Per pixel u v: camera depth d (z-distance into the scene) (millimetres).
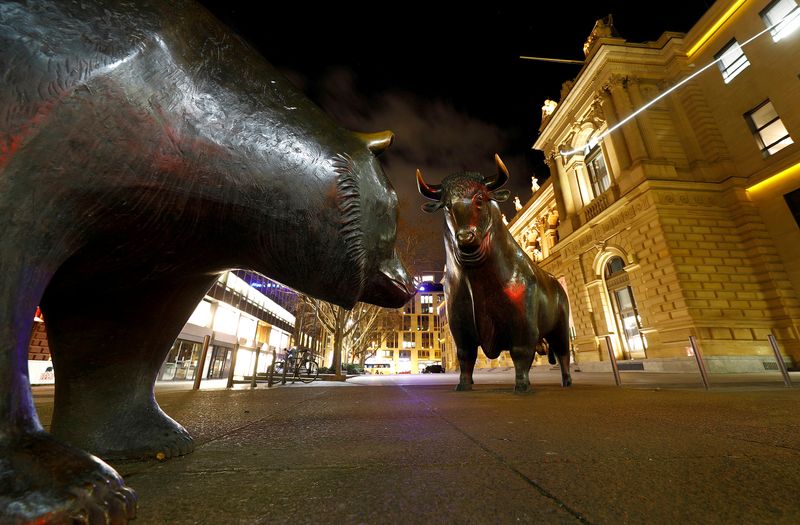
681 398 3168
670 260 14750
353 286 1417
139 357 1384
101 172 824
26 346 727
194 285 1410
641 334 16562
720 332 13641
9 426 639
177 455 1276
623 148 17750
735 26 16141
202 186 1009
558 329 4945
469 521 684
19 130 704
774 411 2279
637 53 18656
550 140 24188
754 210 15219
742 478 946
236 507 770
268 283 28000
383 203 1472
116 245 1001
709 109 16984
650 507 752
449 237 4125
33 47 732
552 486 898
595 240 18922
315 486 917
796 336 13312
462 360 4746
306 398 4004
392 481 953
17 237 710
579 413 2295
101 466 670
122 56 843
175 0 1046
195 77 1001
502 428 1788
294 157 1180
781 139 14602
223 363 21859
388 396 4141
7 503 540
